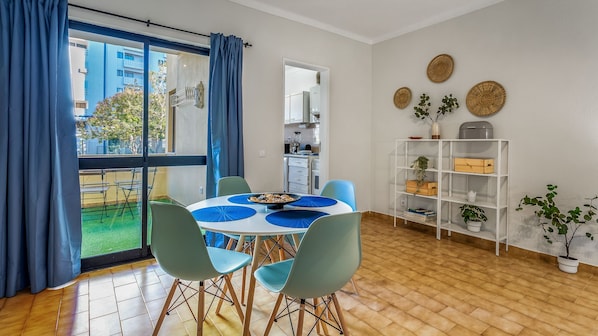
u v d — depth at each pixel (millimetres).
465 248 3303
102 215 2797
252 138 3453
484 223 3430
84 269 2627
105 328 1816
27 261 2238
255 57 3447
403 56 4195
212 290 2309
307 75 5945
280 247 2365
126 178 2869
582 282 2488
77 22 2496
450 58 3646
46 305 2061
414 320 1934
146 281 2443
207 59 3238
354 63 4430
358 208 4578
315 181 5191
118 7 2635
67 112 2363
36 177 2203
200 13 3066
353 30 4230
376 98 4590
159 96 2990
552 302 2164
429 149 3912
